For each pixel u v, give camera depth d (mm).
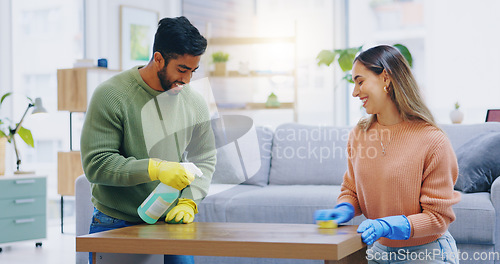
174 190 1754
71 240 4840
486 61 5059
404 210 1745
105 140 1794
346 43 5859
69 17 5828
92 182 1809
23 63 5422
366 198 1820
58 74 5090
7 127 4785
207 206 3283
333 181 3701
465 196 2965
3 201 4309
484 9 5066
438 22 5281
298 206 3160
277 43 5781
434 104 5266
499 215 2848
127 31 5934
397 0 5551
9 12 5234
